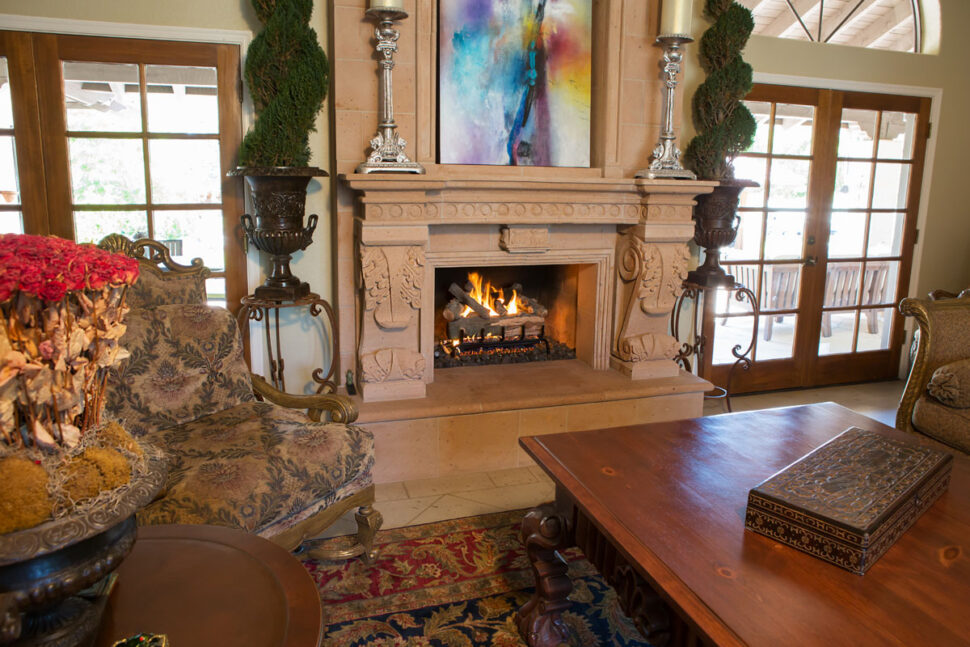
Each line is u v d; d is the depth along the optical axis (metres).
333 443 2.02
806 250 4.12
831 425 2.11
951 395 2.46
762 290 4.09
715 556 1.33
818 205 4.08
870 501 1.38
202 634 1.01
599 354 3.44
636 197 3.12
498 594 2.05
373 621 1.90
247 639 1.00
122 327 0.99
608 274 3.36
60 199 2.75
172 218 2.92
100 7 2.66
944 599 1.20
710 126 3.35
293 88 2.62
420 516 2.55
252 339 3.07
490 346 3.55
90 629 0.97
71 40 2.66
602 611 1.99
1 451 0.89
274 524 1.84
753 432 2.04
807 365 4.32
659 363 3.34
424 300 3.05
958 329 2.63
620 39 3.09
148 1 2.71
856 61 3.97
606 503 1.55
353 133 2.82
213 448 1.92
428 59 2.84
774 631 1.10
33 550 0.85
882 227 4.29
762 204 3.96
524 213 3.00
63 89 2.70
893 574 1.28
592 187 2.99
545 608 1.78
